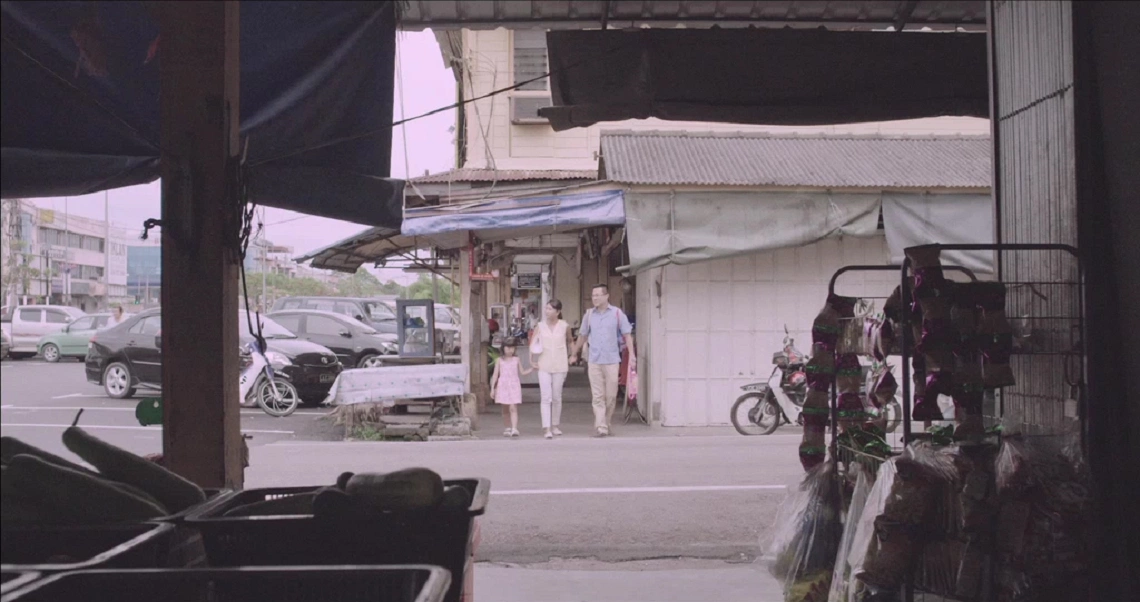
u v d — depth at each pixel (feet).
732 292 43.91
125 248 198.90
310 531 8.47
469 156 57.21
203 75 11.64
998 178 16.66
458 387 40.78
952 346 12.39
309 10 15.08
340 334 61.93
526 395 61.98
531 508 25.89
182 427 11.53
